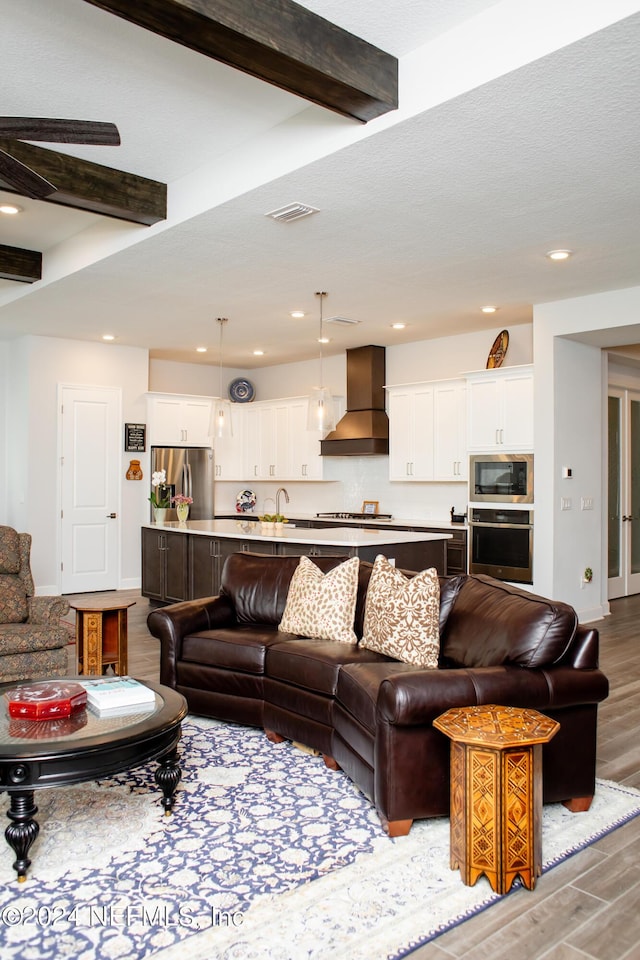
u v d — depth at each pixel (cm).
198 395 920
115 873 241
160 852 254
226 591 442
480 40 275
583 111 293
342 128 327
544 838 266
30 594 472
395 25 283
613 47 249
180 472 878
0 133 257
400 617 336
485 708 258
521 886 235
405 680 263
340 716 317
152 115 355
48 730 253
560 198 386
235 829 272
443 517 791
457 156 335
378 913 219
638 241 457
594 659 287
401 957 199
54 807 290
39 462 779
